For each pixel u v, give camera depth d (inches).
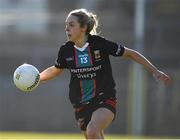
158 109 2736.2
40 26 3602.4
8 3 4084.6
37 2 3932.1
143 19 2704.2
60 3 3713.1
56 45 3346.5
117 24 3358.8
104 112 832.9
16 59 3230.8
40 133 2664.9
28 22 3651.6
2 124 2866.6
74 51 863.1
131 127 2706.7
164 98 2743.6
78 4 3671.3
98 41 858.1
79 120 876.0
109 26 3356.3
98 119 820.6
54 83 2876.5
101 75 858.1
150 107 2738.7
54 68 899.4
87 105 858.8
